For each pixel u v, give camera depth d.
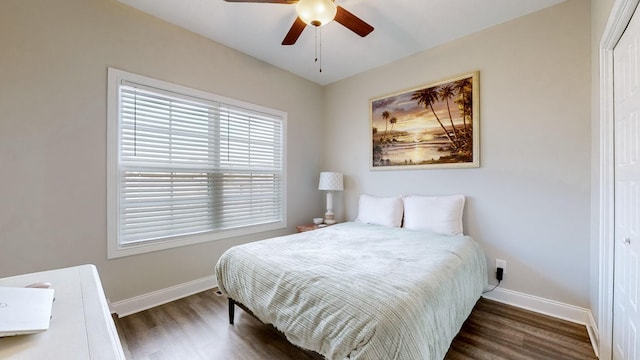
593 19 1.91
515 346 1.76
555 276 2.16
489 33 2.46
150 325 2.02
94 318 0.74
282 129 3.40
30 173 1.81
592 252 1.95
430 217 2.63
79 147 1.98
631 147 1.34
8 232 1.74
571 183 2.09
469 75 2.56
